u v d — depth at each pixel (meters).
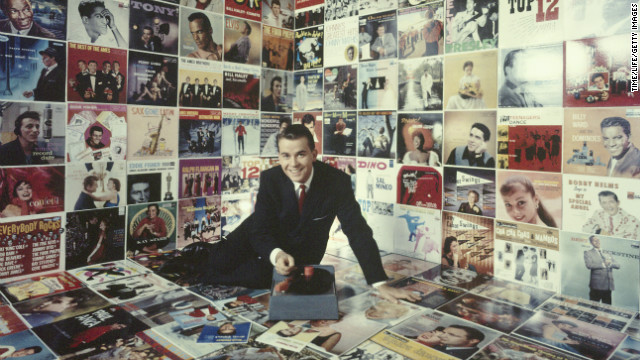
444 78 2.59
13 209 2.21
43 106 2.27
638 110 1.93
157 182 2.74
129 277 2.31
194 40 2.86
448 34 2.56
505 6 2.32
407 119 2.77
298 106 3.44
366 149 3.01
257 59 3.22
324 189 2.04
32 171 2.26
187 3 2.81
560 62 2.14
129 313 1.86
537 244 2.26
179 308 1.92
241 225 2.28
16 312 1.86
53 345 1.57
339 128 3.17
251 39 3.18
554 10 2.15
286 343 1.61
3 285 2.16
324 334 1.68
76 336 1.65
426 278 2.37
